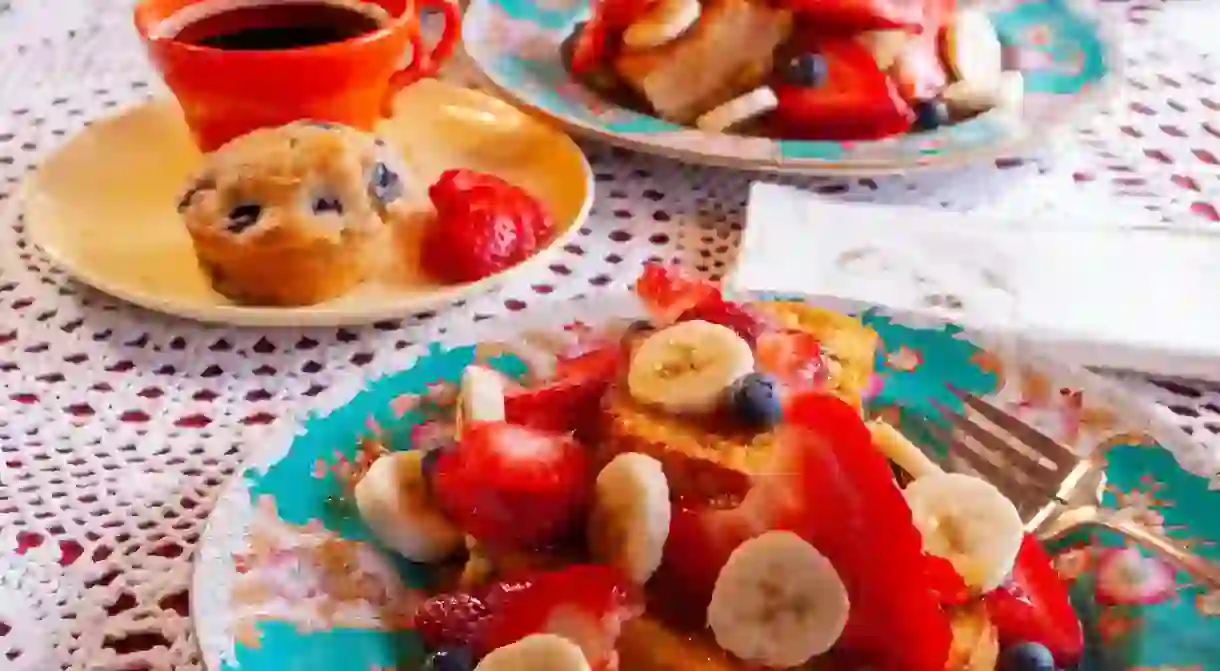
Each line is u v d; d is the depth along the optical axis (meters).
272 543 0.45
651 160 0.63
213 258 0.54
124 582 0.46
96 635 0.45
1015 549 0.44
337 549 0.45
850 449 0.44
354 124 0.60
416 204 0.56
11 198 0.60
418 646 0.44
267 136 0.55
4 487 0.49
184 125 0.62
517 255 0.56
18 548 0.47
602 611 0.43
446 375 0.50
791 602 0.43
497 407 0.47
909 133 0.62
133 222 0.58
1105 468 0.47
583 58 0.64
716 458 0.44
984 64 0.64
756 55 0.62
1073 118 0.62
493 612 0.43
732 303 0.49
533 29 0.68
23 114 0.65
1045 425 0.48
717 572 0.43
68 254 0.56
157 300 0.53
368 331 0.54
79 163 0.60
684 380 0.46
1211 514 0.46
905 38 0.63
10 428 0.50
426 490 0.46
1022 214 0.60
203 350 0.54
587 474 0.45
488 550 0.45
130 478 0.49
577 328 0.51
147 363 0.53
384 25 0.61
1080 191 0.61
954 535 0.45
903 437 0.47
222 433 0.51
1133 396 0.48
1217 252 0.56
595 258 0.57
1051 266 0.56
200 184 0.55
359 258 0.54
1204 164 0.63
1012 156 0.62
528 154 0.61
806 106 0.61
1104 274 0.55
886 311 0.51
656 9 0.63
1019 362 0.50
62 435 0.50
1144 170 0.63
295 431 0.47
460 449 0.45
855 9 0.61
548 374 0.50
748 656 0.43
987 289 0.54
